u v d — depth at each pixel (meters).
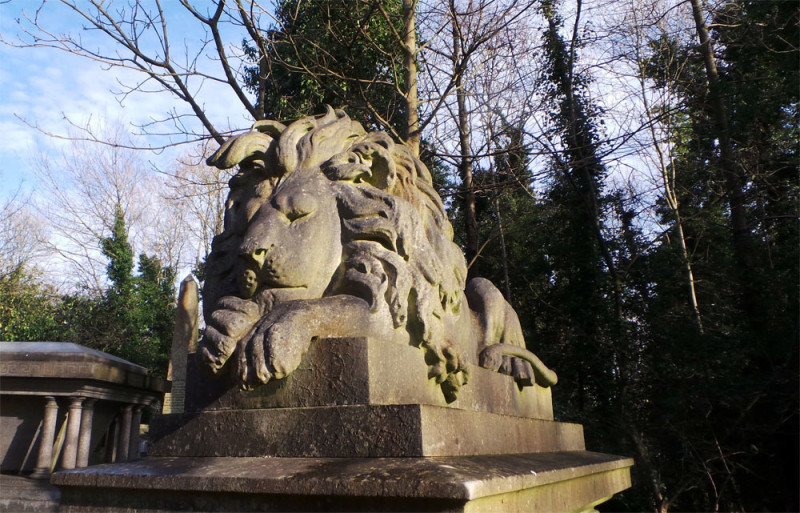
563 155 10.13
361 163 2.46
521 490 1.87
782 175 9.30
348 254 2.26
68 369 3.72
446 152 9.14
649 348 8.84
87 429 3.84
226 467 1.75
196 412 2.07
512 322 3.63
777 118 8.84
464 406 2.58
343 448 1.78
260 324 1.96
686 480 7.64
